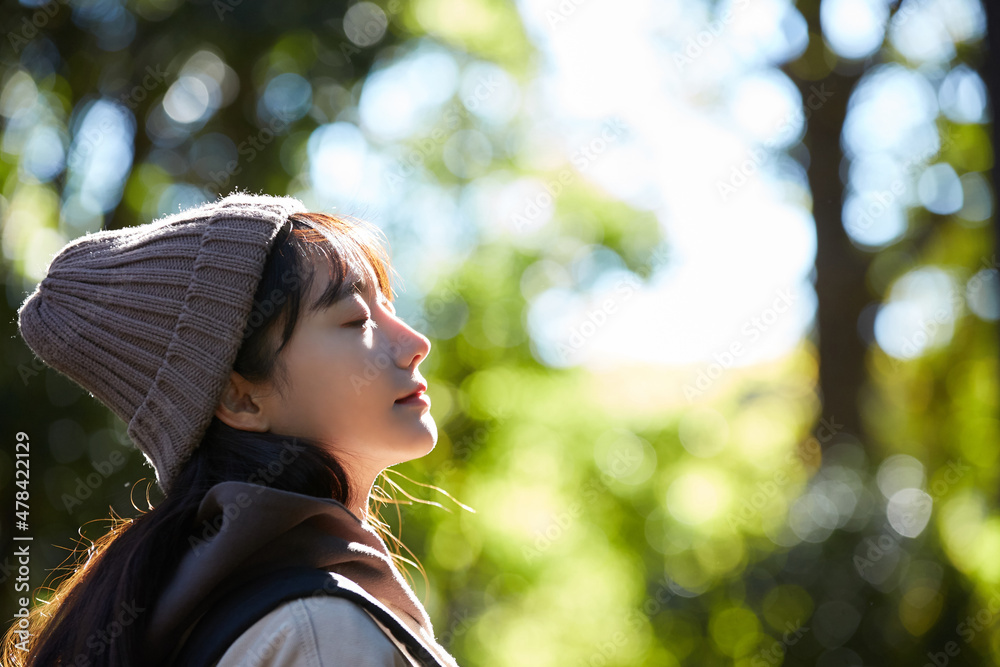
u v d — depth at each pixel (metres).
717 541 5.58
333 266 1.28
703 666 5.32
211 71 5.53
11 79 5.12
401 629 1.09
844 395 7.14
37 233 5.21
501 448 7.29
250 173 5.49
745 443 7.64
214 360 1.22
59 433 4.80
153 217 5.48
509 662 6.84
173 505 1.21
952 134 7.57
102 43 5.24
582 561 7.27
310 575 1.09
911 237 7.63
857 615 4.87
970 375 7.24
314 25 5.30
